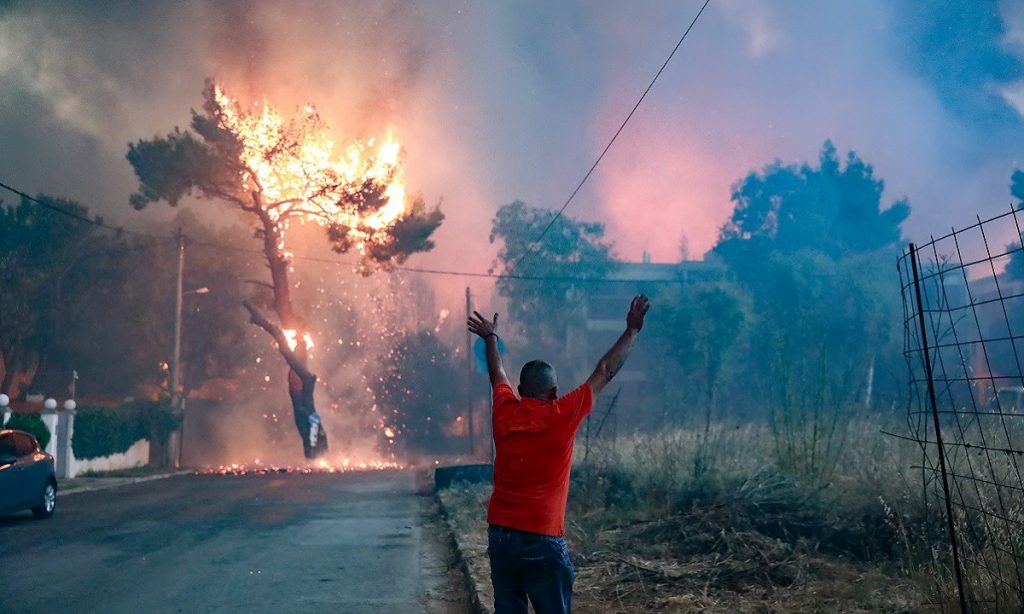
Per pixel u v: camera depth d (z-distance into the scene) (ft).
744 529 30.04
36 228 145.48
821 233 148.66
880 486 30.30
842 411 43.42
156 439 126.82
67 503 65.41
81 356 157.17
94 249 154.20
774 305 124.06
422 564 35.22
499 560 15.29
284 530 46.21
